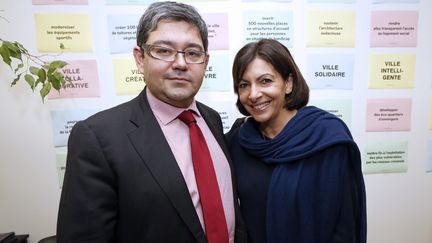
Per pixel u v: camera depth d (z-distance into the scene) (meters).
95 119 0.76
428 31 1.29
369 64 1.28
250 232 0.93
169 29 0.74
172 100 0.81
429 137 1.35
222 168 0.91
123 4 1.16
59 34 1.15
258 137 0.95
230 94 1.24
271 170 0.91
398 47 1.28
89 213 0.69
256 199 0.92
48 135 1.20
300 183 0.86
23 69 1.15
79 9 1.14
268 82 0.86
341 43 1.25
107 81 1.19
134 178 0.72
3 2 1.11
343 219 0.87
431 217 1.41
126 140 0.75
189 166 0.82
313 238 0.85
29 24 1.13
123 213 0.73
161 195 0.73
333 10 1.24
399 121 1.33
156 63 0.76
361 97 1.30
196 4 1.18
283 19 1.22
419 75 1.31
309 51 1.25
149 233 0.73
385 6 1.25
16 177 1.20
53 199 1.23
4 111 1.17
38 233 1.24
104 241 0.70
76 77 1.17
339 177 0.85
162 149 0.77
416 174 1.37
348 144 0.85
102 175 0.71
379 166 1.35
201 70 0.80
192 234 0.75
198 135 0.87
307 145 0.86
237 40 1.21
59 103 1.18
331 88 1.28
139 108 0.82
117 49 1.18
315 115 0.90
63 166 1.22
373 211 1.38
